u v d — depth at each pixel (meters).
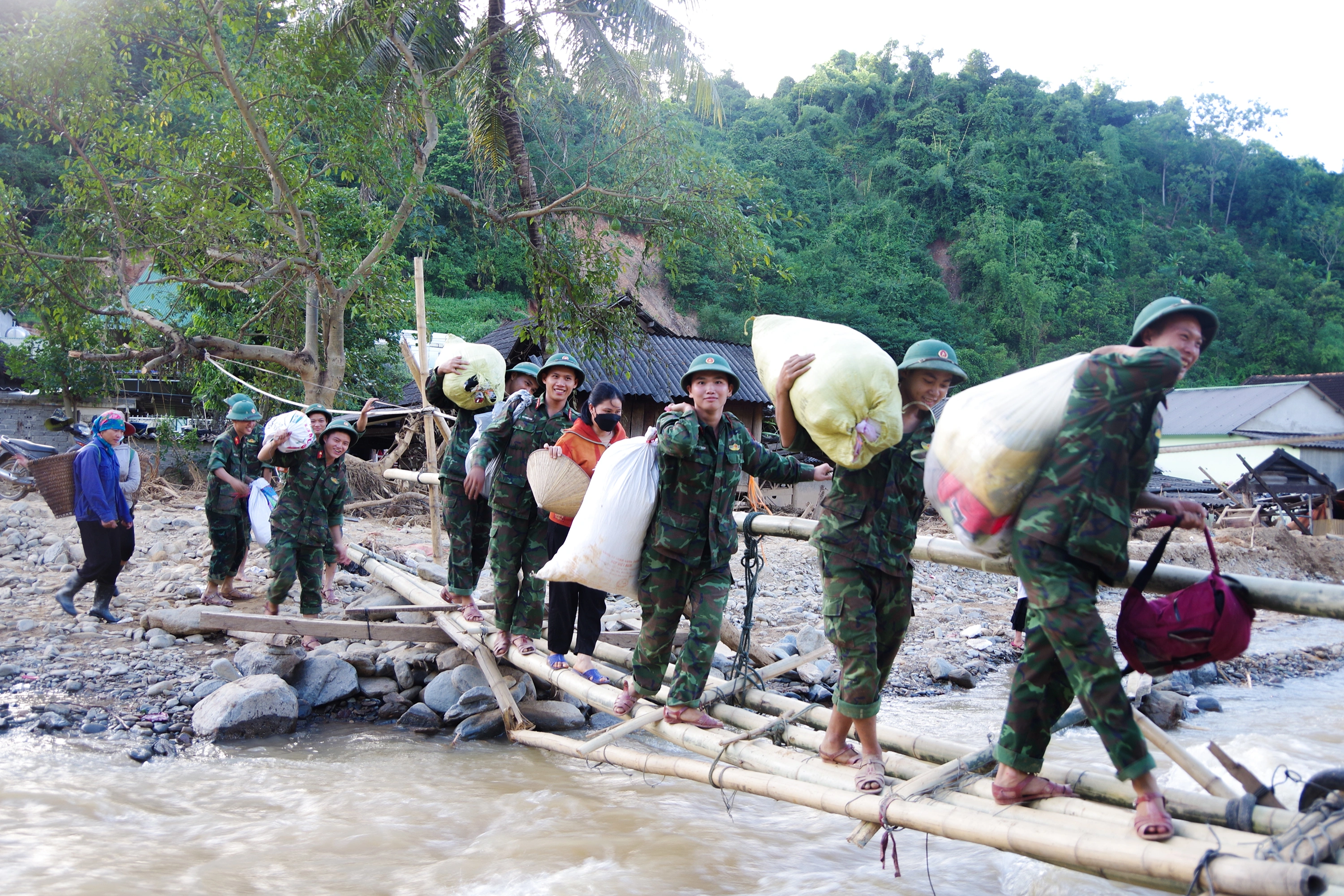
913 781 3.13
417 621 7.19
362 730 6.32
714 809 4.96
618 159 15.71
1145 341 2.65
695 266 56.88
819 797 3.24
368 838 4.38
